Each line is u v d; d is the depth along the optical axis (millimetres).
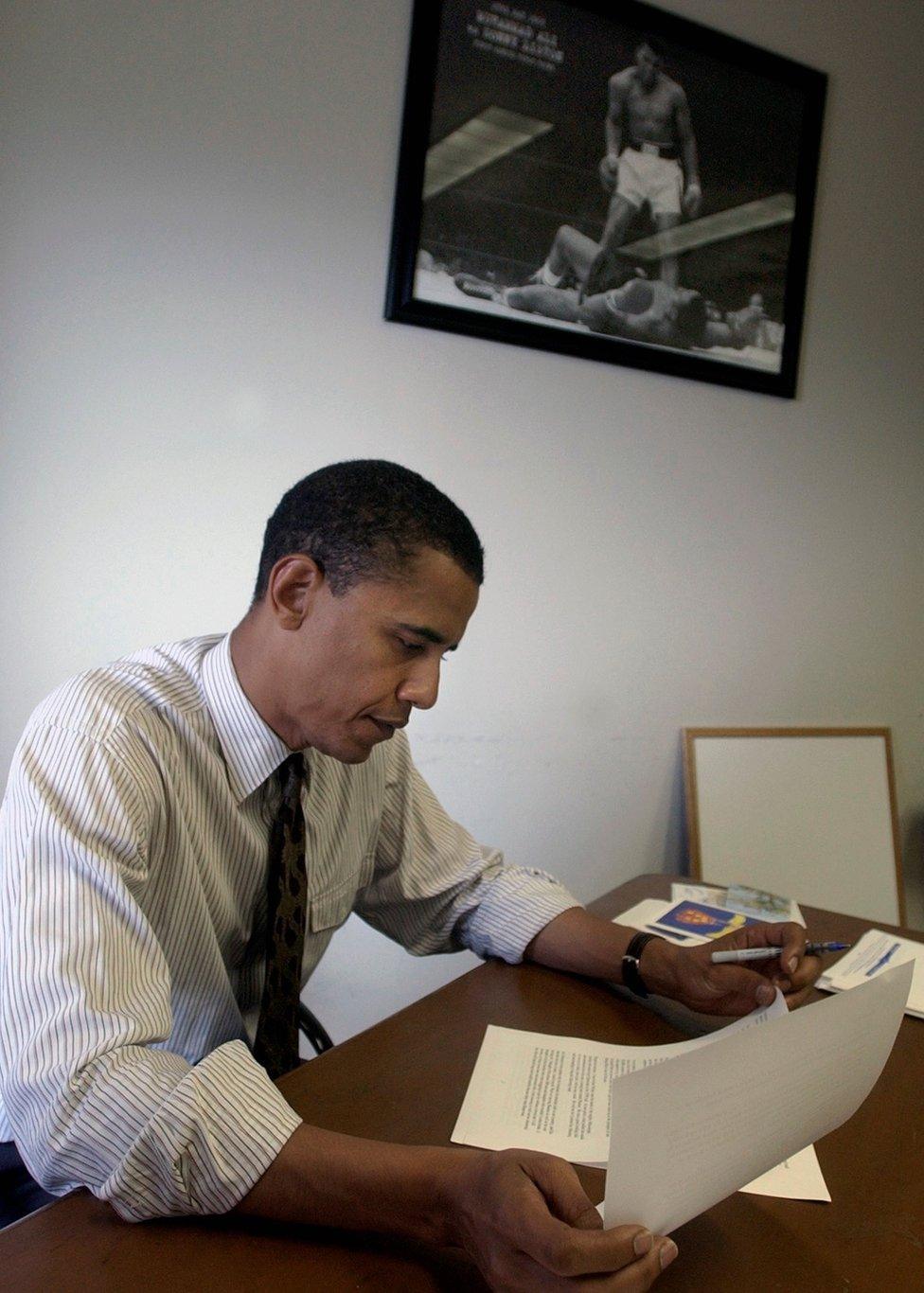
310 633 936
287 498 987
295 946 1029
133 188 1788
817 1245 731
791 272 2523
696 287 2398
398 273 2021
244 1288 645
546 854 2369
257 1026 1133
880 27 2660
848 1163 845
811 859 2641
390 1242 703
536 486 2260
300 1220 703
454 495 2162
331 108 1949
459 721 2225
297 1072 919
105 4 1738
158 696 1004
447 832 1306
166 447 1855
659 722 2500
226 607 1935
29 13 1684
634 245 2305
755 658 2637
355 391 2025
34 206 1715
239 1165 701
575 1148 815
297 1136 723
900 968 789
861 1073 779
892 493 2834
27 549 1763
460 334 2125
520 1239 611
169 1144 689
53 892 817
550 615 2311
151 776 955
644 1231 616
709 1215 761
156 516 1858
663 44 2293
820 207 2605
